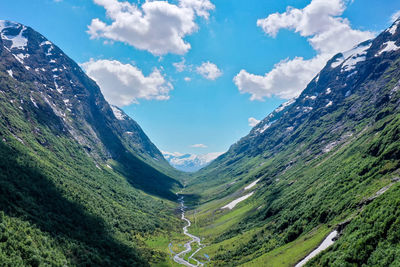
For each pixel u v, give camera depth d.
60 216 144.75
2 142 184.88
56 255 107.75
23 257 94.06
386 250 70.81
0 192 126.62
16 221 111.06
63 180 195.25
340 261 79.38
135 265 139.75
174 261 169.25
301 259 102.38
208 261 165.88
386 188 104.88
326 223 120.06
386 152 135.62
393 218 77.56
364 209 94.38
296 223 142.00
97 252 130.50
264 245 151.00
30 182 156.38
